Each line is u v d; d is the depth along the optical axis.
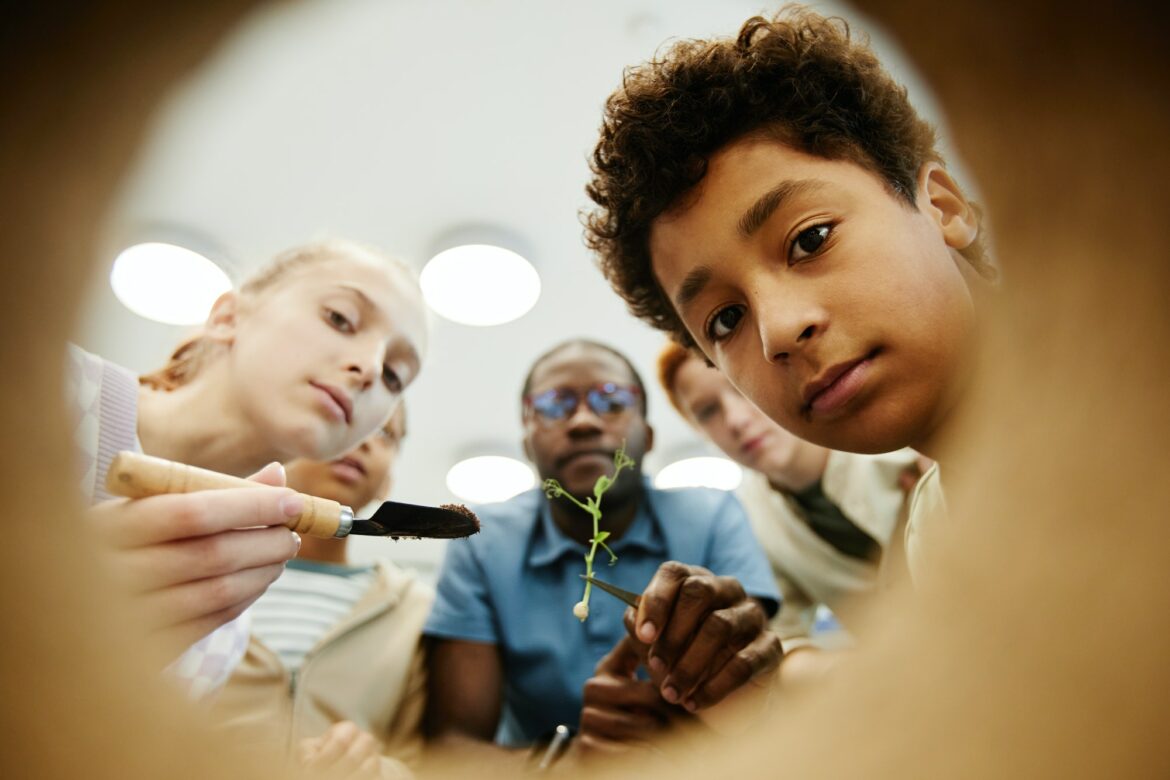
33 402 0.53
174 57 0.71
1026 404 0.54
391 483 1.95
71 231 0.61
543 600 1.41
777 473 1.64
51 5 0.57
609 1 1.21
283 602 1.44
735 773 0.60
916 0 0.63
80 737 0.43
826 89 0.79
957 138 0.64
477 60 1.33
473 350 2.07
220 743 0.49
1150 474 0.45
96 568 0.52
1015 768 0.44
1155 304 0.48
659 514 1.50
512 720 1.46
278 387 1.21
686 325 0.89
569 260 1.80
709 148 0.79
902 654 0.55
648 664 0.92
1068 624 0.45
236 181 1.44
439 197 1.64
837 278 0.71
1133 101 0.51
